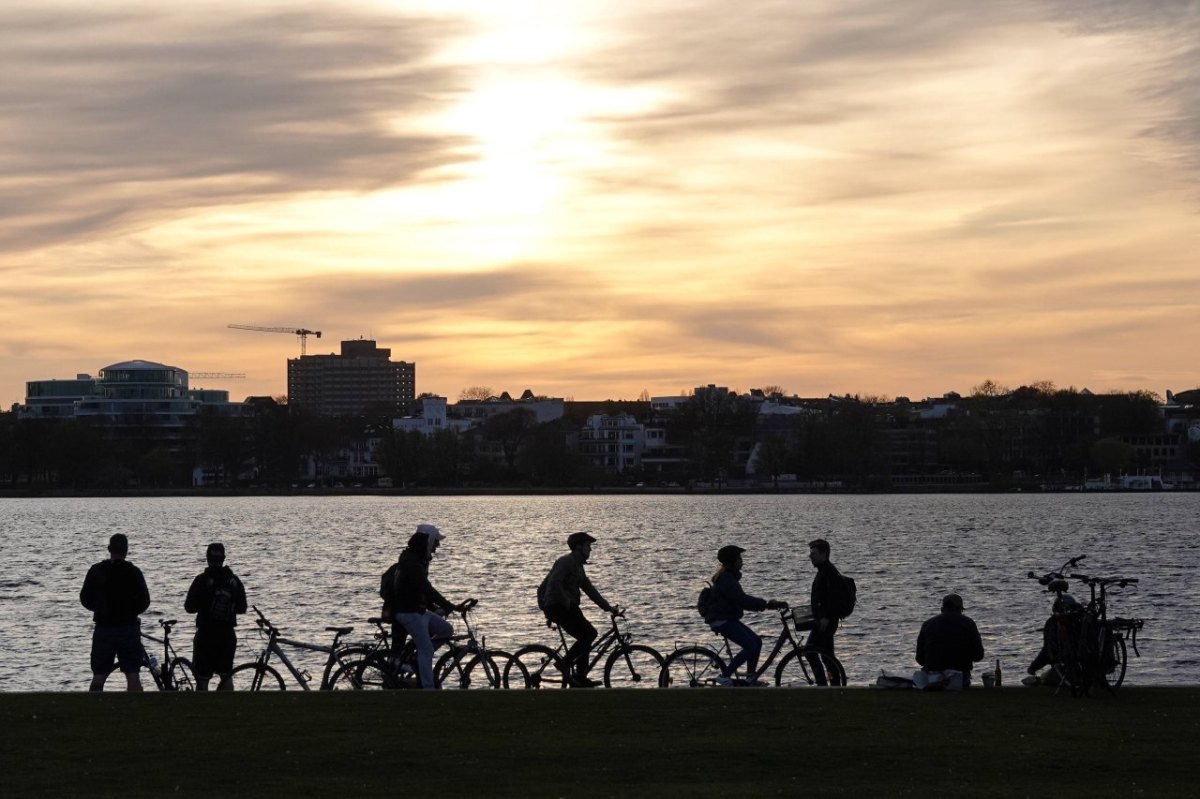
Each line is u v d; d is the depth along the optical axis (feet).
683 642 497.46
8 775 179.01
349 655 264.11
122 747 193.98
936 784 173.68
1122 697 227.81
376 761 185.98
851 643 497.46
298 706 223.71
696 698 229.45
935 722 208.44
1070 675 229.86
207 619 261.03
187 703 227.20
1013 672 430.20
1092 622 230.48
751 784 173.68
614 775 178.40
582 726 206.80
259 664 264.93
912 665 447.01
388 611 262.06
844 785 173.17
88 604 251.80
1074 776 177.58
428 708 221.46
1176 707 219.20
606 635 265.13
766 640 476.13
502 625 564.30
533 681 262.06
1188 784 173.68
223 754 189.88
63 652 486.38
